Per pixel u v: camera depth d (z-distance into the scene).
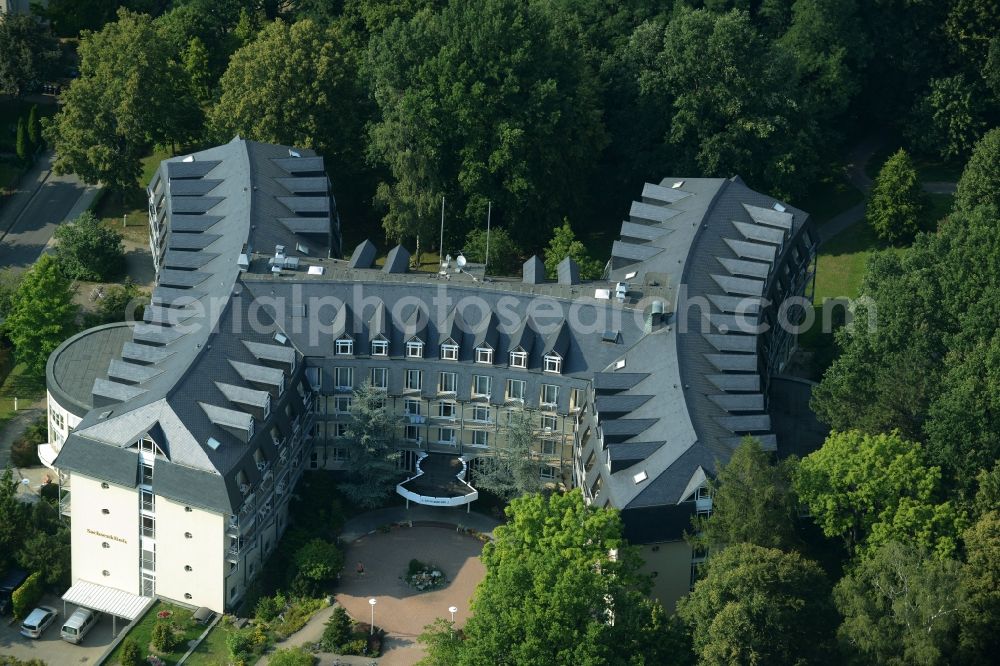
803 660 199.00
